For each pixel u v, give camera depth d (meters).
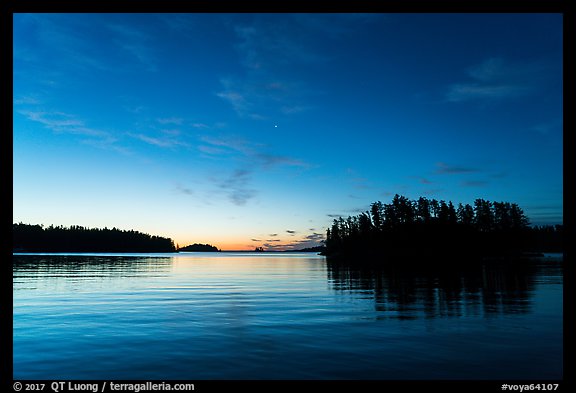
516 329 15.32
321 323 16.80
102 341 13.51
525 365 10.70
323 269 70.25
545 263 77.19
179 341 13.52
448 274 49.16
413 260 107.75
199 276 50.03
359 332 14.93
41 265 76.56
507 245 124.00
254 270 67.94
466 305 21.91
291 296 27.03
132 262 103.25
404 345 12.90
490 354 11.76
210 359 11.34
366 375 9.96
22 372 10.23
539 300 23.78
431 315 18.69
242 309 20.84
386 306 21.83
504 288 31.08
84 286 34.53
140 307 21.64
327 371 10.23
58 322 17.08
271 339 13.82
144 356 11.65
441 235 129.25
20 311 20.25
